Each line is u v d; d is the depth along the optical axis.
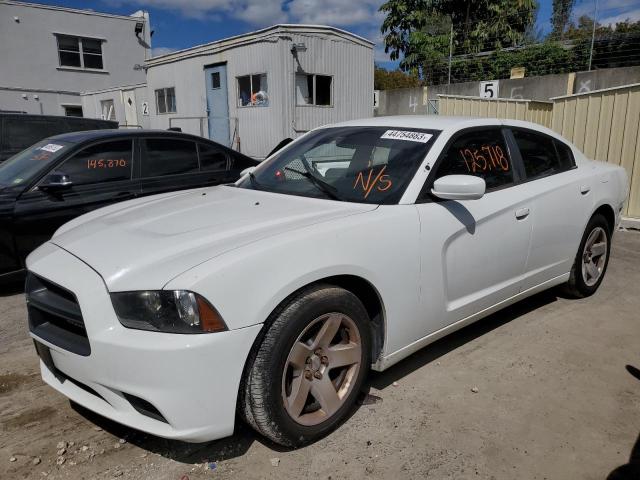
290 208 2.97
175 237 2.56
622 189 4.71
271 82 12.28
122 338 2.20
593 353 3.58
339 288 2.60
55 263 2.55
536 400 3.01
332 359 2.63
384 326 2.84
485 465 2.46
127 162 5.55
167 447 2.61
